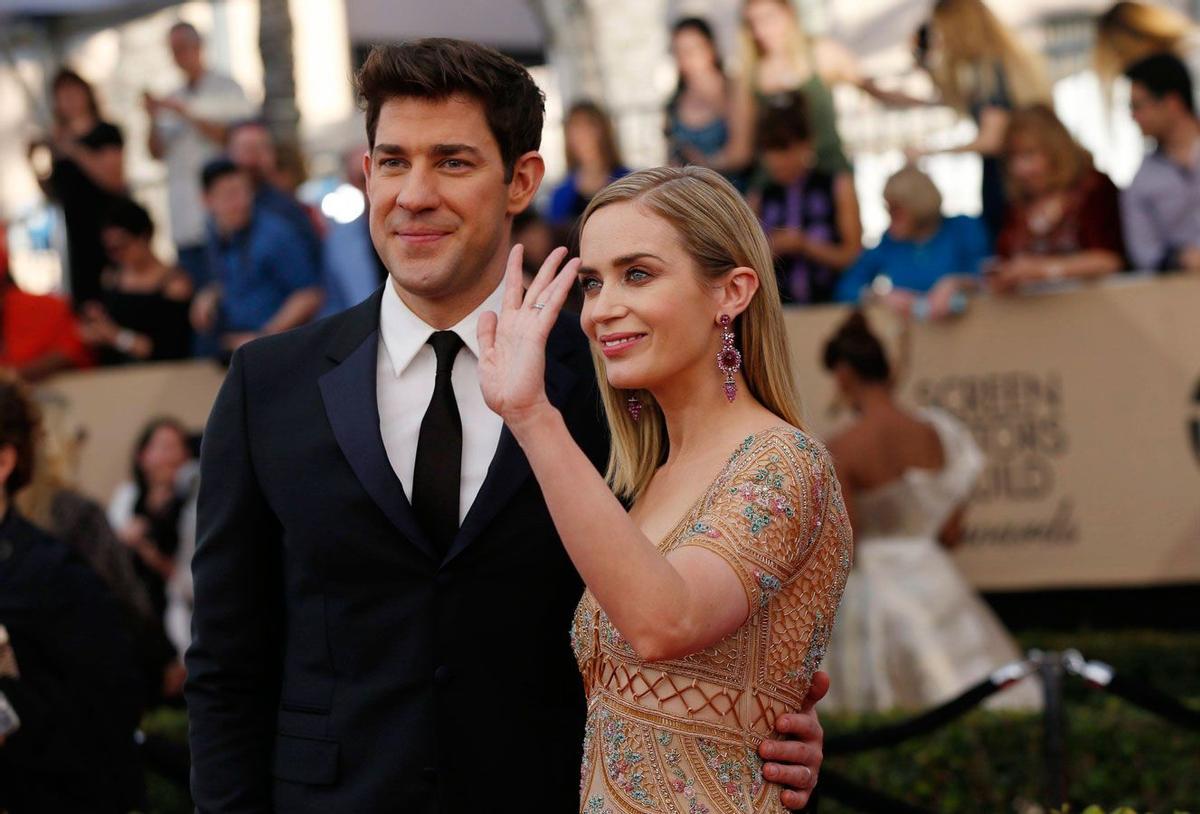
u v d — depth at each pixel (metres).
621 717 3.69
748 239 3.82
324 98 20.25
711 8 13.77
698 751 3.62
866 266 9.91
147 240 11.52
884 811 5.93
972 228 9.78
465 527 4.11
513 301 3.59
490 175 4.18
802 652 3.77
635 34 17.70
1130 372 9.42
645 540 3.39
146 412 10.77
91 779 5.31
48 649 5.31
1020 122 9.59
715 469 3.75
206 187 10.62
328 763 4.11
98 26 17.73
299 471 4.20
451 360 4.25
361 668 4.13
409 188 4.11
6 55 16.81
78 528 7.29
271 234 10.45
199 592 4.29
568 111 10.69
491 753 4.08
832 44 10.80
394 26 12.90
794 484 3.64
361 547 4.13
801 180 10.03
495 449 4.21
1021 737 7.45
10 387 5.55
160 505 10.10
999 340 9.55
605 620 3.77
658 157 14.07
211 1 17.64
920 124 12.61
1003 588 9.62
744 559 3.51
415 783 4.05
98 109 12.91
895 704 8.88
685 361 3.77
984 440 9.59
